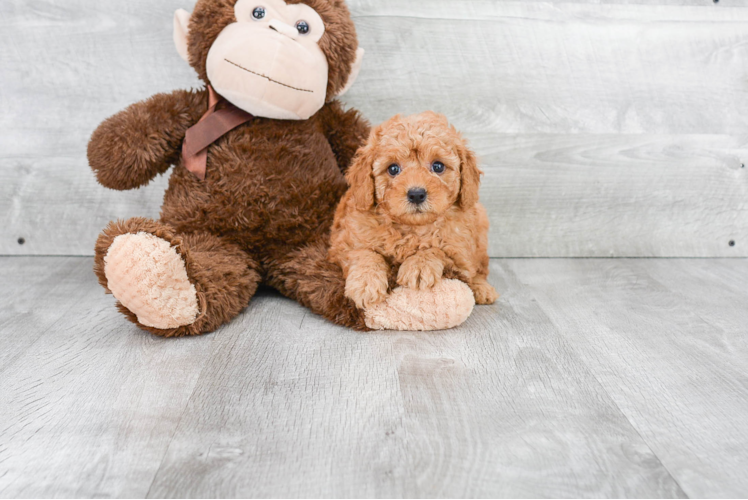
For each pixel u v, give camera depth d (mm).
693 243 2160
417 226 1451
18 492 902
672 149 2094
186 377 1235
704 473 969
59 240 2070
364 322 1461
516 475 954
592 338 1458
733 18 2021
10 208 2035
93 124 1988
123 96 1977
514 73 2010
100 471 950
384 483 933
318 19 1561
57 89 1958
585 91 2039
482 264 1705
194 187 1604
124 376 1237
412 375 1256
